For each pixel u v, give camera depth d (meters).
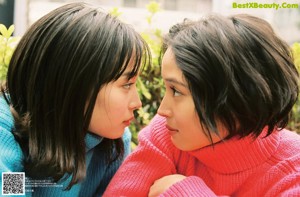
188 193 0.81
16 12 1.87
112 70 0.84
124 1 2.02
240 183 0.86
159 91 1.29
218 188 0.88
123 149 1.05
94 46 0.84
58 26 0.87
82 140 0.89
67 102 0.86
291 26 2.06
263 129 0.83
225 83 0.74
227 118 0.77
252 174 0.86
